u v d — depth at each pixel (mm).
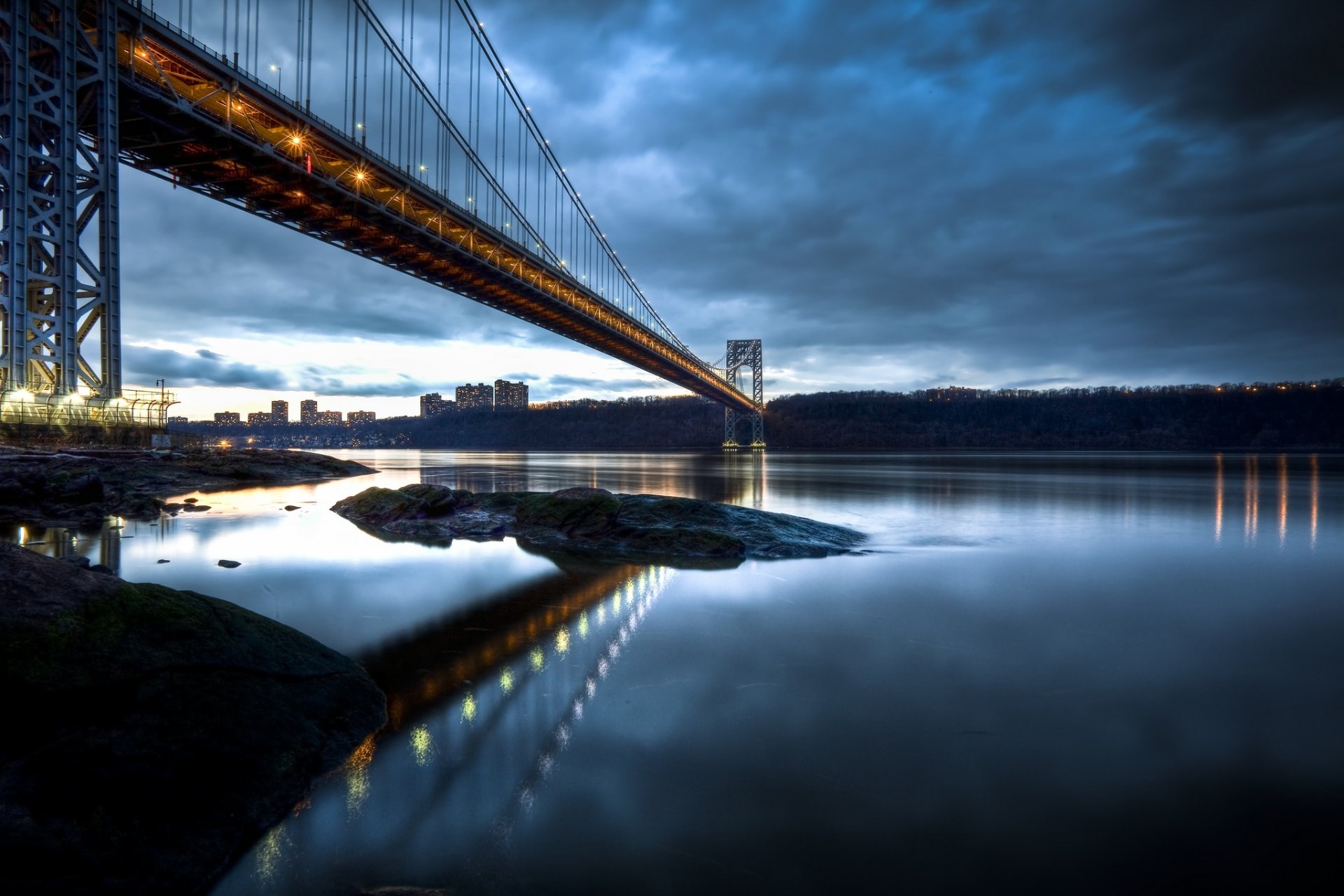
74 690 2633
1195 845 2578
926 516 16047
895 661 4844
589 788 2994
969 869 2430
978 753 3365
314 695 3559
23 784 2268
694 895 2293
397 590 7020
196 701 2957
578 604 6508
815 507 18547
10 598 2818
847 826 2711
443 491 12953
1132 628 5828
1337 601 6949
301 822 2705
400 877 2402
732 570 8391
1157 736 3572
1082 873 2408
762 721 3746
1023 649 5164
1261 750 3414
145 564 7969
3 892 1984
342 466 33000
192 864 2361
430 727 3629
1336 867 2430
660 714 3830
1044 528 13625
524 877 2398
